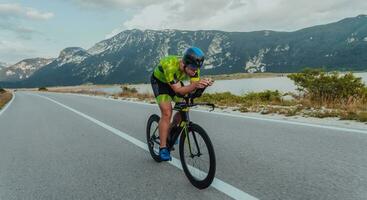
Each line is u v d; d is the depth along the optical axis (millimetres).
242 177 4590
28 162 6461
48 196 4465
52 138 9102
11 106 25625
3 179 5422
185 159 4566
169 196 4102
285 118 9820
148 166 5547
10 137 9828
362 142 6168
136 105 18188
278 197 3789
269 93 17453
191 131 4445
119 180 4898
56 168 5855
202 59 4324
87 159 6352
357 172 4500
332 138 6656
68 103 24312
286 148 6102
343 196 3707
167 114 4918
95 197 4281
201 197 3973
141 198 4121
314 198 3701
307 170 4719
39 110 19359
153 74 4996
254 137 7328
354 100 11477
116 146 7414
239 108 13234
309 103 13062
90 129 10297
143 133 8945
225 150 6277
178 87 4418
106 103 21594
